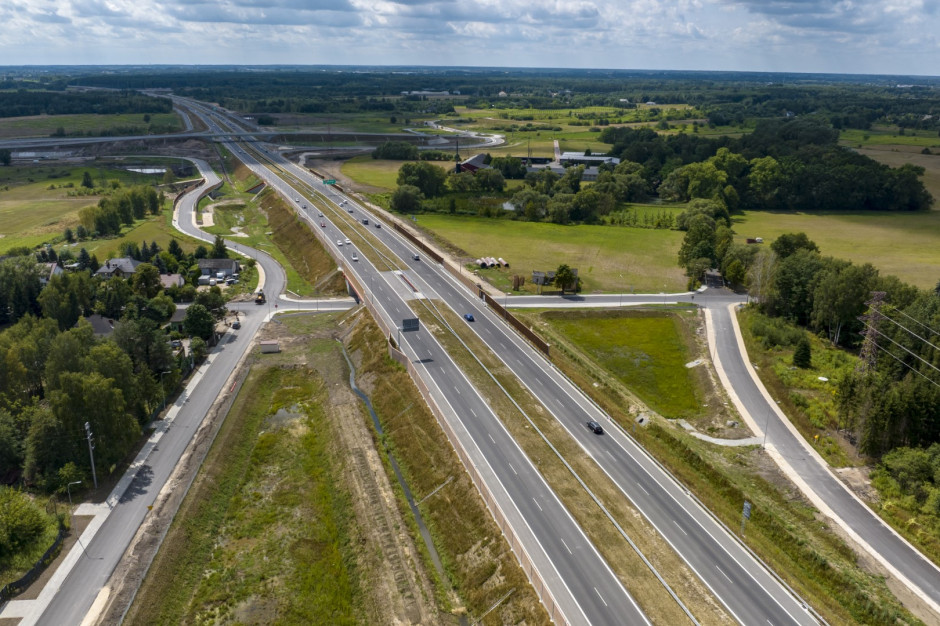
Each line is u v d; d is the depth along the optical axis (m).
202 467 96.94
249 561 82.19
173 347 134.75
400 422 109.06
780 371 126.62
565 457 95.31
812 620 67.94
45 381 107.88
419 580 77.25
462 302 158.25
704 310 160.12
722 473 94.06
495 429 102.12
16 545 78.44
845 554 79.69
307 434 110.50
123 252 185.00
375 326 141.62
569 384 118.12
